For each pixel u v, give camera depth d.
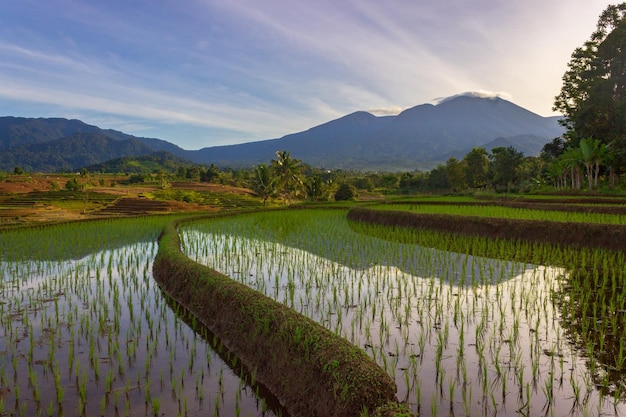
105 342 9.09
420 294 11.50
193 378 7.57
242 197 102.81
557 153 70.25
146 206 71.81
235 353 8.54
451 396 6.25
